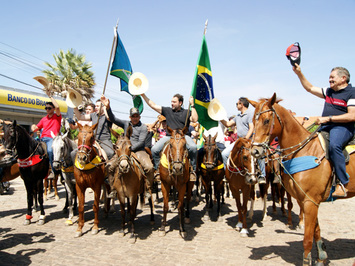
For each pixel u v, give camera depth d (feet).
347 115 12.74
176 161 17.20
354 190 13.52
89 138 18.85
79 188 19.69
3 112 61.67
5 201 30.96
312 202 13.04
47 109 24.16
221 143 27.53
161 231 19.49
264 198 23.31
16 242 18.21
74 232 20.24
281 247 17.20
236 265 14.62
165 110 21.93
